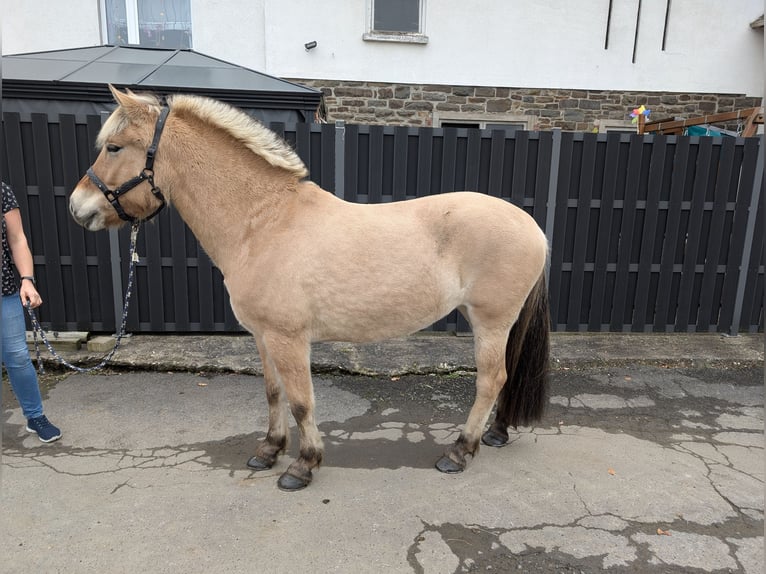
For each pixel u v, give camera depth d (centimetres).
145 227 423
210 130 239
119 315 436
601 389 381
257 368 390
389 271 235
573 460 284
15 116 398
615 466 278
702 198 458
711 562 206
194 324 447
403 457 285
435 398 362
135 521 225
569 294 473
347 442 301
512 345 280
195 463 273
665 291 476
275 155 238
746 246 469
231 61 714
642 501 247
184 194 242
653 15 742
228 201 239
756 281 481
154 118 234
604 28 738
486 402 267
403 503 242
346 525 225
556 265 465
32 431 294
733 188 462
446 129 433
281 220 236
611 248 468
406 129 430
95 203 235
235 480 259
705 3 744
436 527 225
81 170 412
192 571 197
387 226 240
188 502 239
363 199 445
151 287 434
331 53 715
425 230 245
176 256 429
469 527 226
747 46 764
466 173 444
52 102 450
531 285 260
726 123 783
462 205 251
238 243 239
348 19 707
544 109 756
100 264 429
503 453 291
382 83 730
